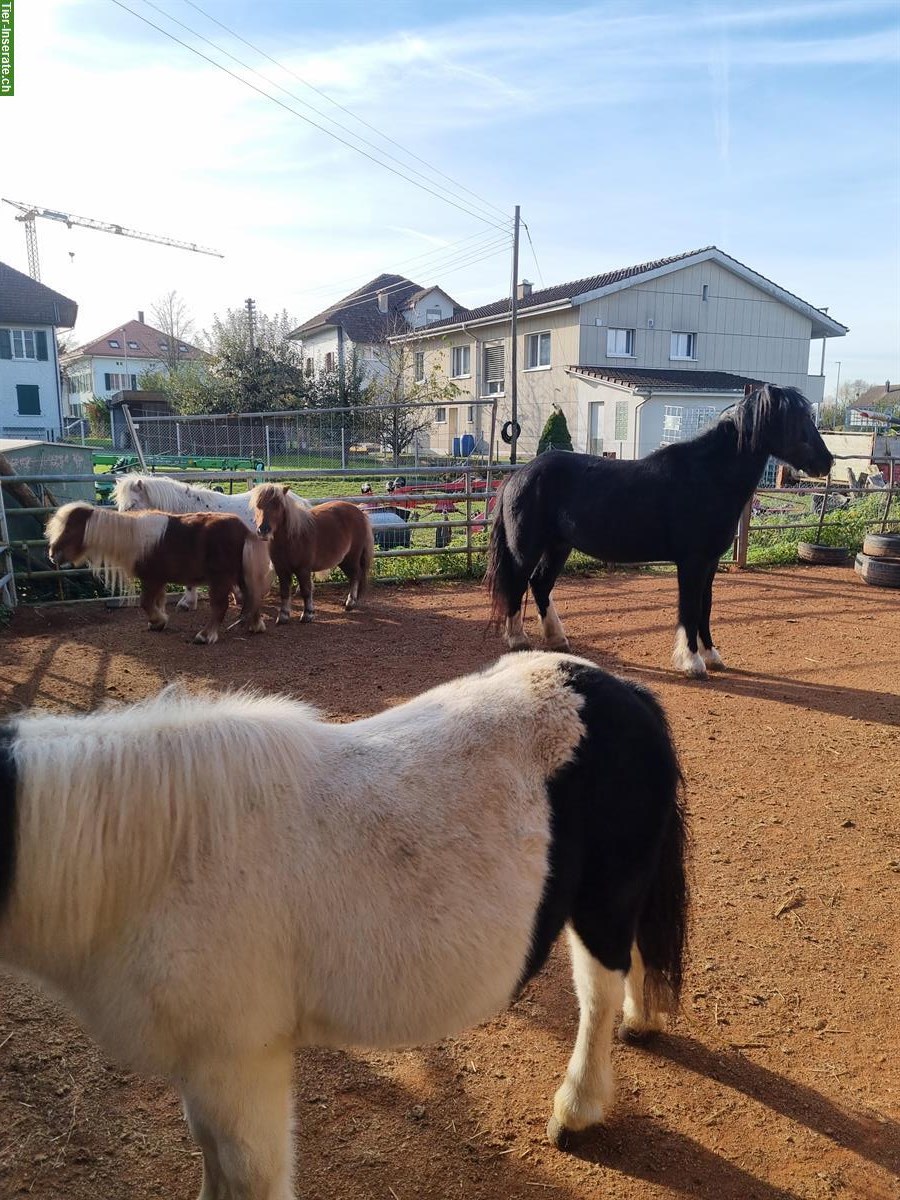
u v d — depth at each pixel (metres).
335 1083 2.44
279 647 7.05
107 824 1.55
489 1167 2.15
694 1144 2.23
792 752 4.84
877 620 8.05
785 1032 2.65
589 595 9.26
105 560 7.20
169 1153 2.19
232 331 32.53
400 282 48.38
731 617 8.18
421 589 9.70
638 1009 2.57
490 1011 1.81
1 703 5.55
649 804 2.07
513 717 1.96
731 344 27.47
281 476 9.74
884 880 3.50
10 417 37.09
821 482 16.72
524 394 27.72
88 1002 1.61
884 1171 2.14
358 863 1.66
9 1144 2.19
